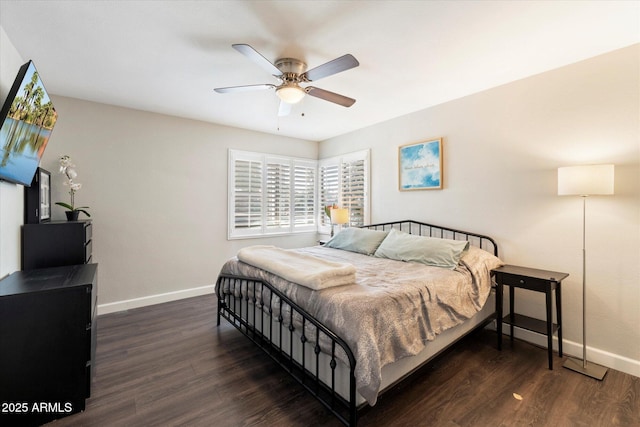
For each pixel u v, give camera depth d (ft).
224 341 8.52
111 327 9.41
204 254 12.96
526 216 8.62
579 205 7.68
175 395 6.06
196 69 7.94
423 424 5.25
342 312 5.25
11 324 5.06
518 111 8.71
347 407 5.00
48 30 6.13
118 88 9.21
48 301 5.29
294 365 6.51
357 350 4.78
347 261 9.42
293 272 6.62
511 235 8.93
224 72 8.12
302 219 16.28
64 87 9.11
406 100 10.34
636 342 6.88
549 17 5.72
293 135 15.44
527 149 8.56
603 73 7.22
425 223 11.18
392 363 5.46
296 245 16.01
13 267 6.66
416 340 5.80
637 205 6.83
